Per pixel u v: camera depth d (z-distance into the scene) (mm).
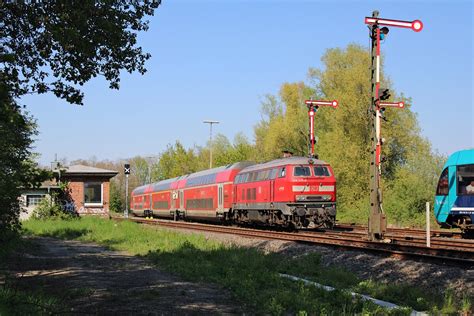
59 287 11125
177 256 16781
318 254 16391
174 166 82625
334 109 43406
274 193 26266
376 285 12094
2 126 13922
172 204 45750
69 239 25344
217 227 28312
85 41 10141
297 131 52125
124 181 106250
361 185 41125
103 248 20609
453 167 21859
